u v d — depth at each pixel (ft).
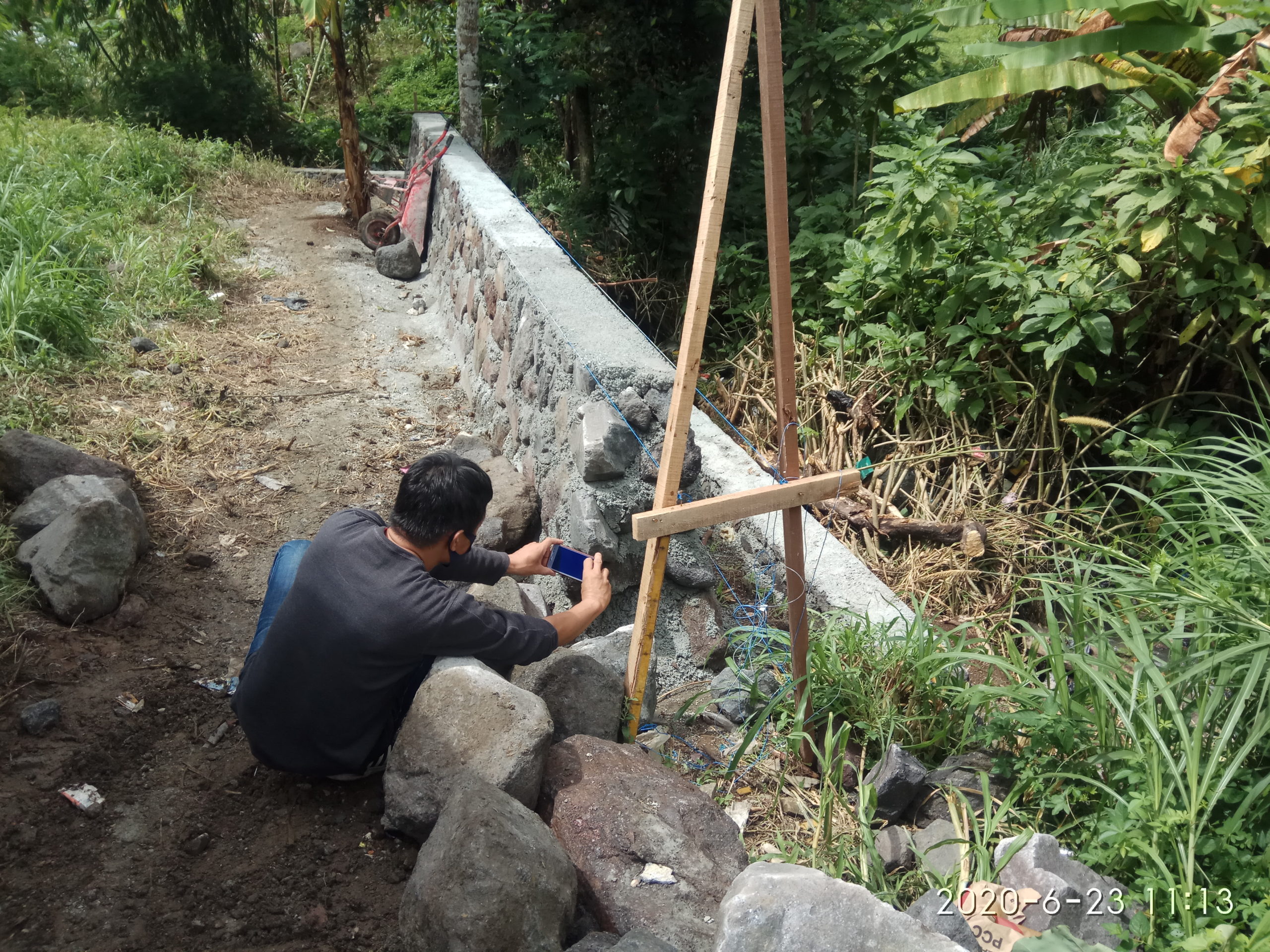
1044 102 21.01
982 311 17.26
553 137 34.22
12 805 8.73
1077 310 15.75
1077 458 17.24
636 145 29.14
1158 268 16.01
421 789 8.39
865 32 23.38
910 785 9.58
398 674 8.67
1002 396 17.78
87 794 9.04
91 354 17.15
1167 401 16.79
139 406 16.35
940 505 17.29
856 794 10.32
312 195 30.73
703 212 8.50
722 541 15.05
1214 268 15.39
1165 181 14.47
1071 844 9.02
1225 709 9.00
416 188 25.53
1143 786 8.52
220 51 43.78
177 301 20.15
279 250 25.16
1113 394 17.88
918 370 18.65
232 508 14.34
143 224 24.06
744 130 29.32
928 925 7.56
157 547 13.14
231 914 8.00
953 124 20.54
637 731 10.49
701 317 8.65
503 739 8.36
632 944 6.93
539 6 31.96
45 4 41.75
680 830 8.49
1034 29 17.22
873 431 18.85
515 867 7.14
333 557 8.50
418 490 8.53
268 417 17.03
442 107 48.67
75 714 9.94
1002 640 14.14
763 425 20.16
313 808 9.13
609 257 28.30
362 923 8.00
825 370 19.93
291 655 8.47
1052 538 15.92
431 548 8.71
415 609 8.36
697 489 12.92
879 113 23.77
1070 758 9.43
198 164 29.78
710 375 22.17
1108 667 9.41
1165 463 15.64
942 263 18.08
